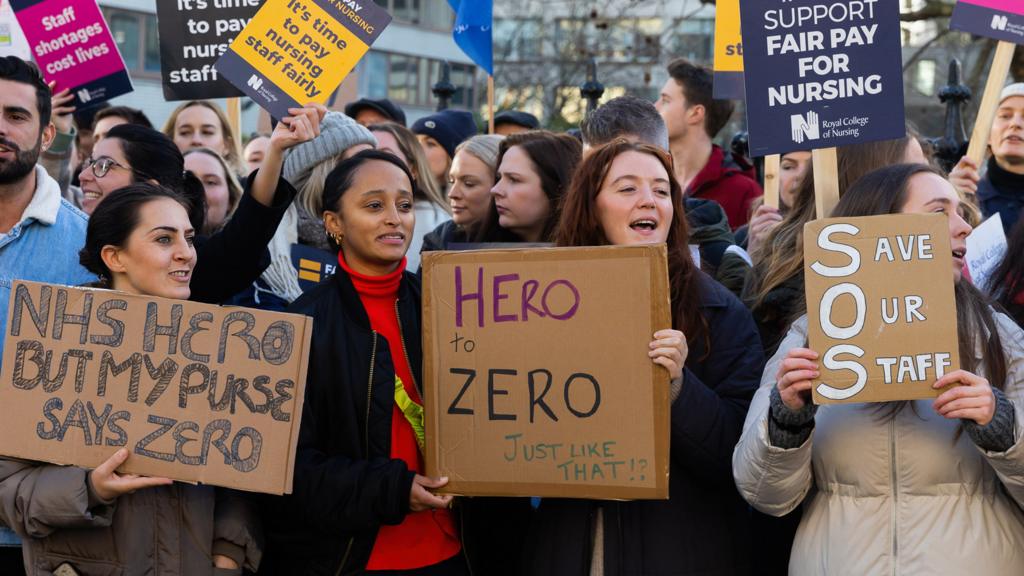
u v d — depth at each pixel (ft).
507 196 14.32
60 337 10.16
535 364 10.17
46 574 10.13
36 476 10.02
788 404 9.36
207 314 10.05
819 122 10.94
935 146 21.45
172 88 14.70
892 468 9.61
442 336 10.43
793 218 12.50
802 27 10.93
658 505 10.43
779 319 11.80
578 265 10.09
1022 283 11.94
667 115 20.08
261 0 14.51
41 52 16.84
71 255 11.98
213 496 10.41
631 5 66.95
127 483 9.75
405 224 11.21
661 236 10.81
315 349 10.92
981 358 9.86
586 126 13.89
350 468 10.48
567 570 10.43
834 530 9.76
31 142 11.62
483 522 11.68
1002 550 9.45
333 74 11.76
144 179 13.73
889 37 10.82
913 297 9.27
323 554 10.77
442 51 112.57
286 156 15.26
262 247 12.04
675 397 10.16
